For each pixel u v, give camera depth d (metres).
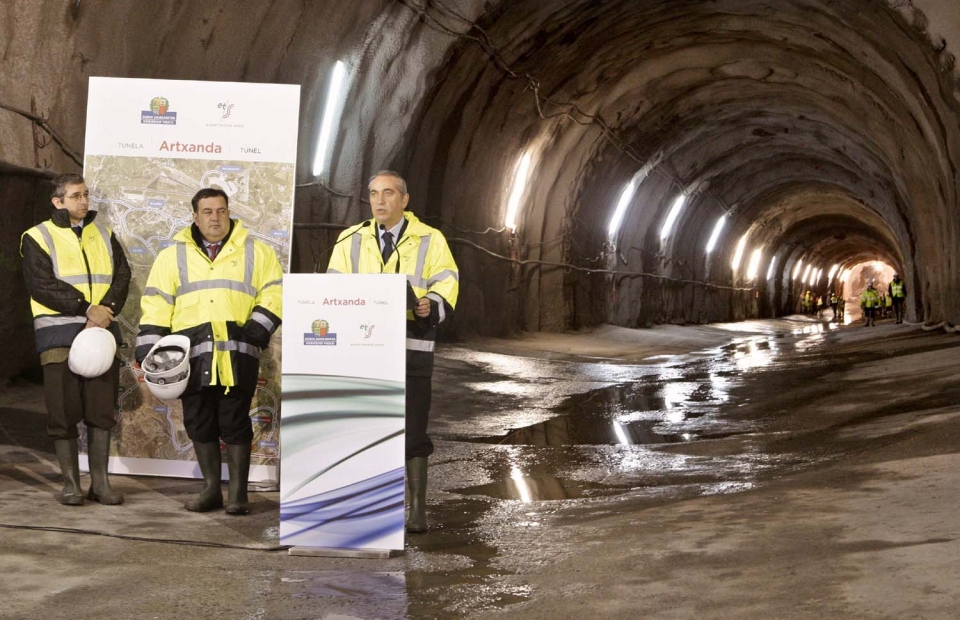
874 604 3.00
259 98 6.38
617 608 3.36
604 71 20.67
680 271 37.12
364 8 12.91
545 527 5.12
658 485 6.38
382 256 5.03
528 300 23.77
